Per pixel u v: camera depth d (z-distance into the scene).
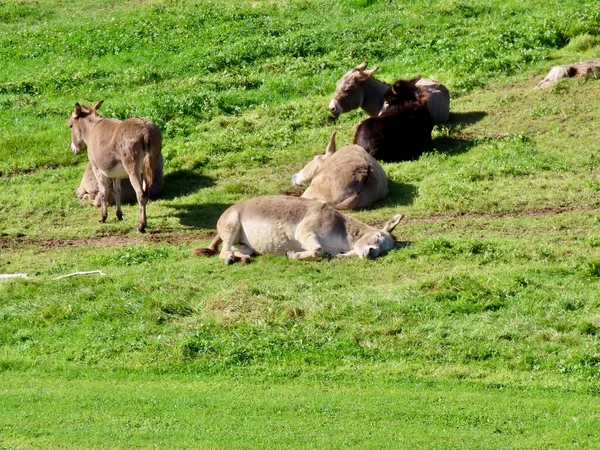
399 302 43.81
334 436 33.53
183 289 46.97
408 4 103.75
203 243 54.53
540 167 61.84
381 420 34.88
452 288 44.66
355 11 103.06
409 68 86.56
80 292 47.62
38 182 68.94
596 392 36.97
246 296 45.12
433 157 65.00
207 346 41.53
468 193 58.31
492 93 77.50
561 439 33.19
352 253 49.50
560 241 50.91
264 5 107.69
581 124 68.62
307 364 40.12
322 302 44.22
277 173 66.38
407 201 58.44
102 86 89.31
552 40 87.19
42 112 82.62
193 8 108.56
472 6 100.75
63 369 40.81
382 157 65.12
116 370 40.50
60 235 58.00
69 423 35.25
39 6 118.56
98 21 108.00
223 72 90.06
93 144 58.50
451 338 41.16
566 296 43.56
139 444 33.22
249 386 38.53
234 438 33.53
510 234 52.47
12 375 40.66
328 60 90.19
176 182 66.31
